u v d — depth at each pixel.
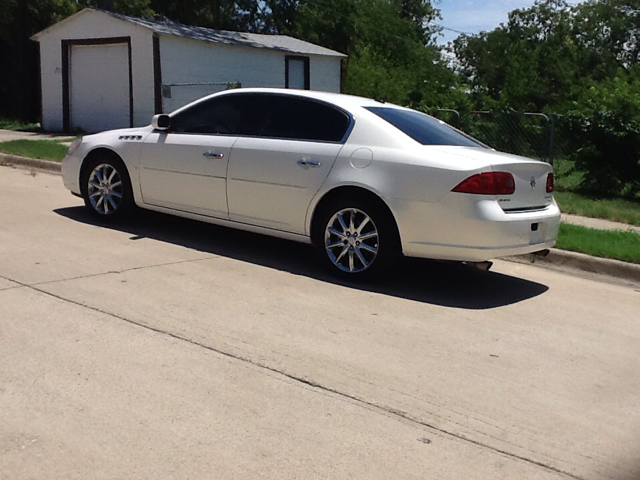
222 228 8.34
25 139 17.84
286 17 36.19
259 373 4.27
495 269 7.54
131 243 7.35
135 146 7.71
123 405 3.76
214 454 3.33
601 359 4.95
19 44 26.20
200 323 5.07
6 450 3.26
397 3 55.09
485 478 3.28
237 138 7.03
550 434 3.75
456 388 4.27
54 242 7.16
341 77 26.80
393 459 3.39
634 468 3.44
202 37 21.23
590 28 57.56
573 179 14.65
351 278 6.42
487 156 6.18
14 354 4.33
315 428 3.64
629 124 12.79
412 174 6.00
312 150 6.52
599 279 7.51
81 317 5.03
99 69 21.39
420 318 5.56
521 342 5.18
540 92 43.78
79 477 3.08
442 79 42.59
